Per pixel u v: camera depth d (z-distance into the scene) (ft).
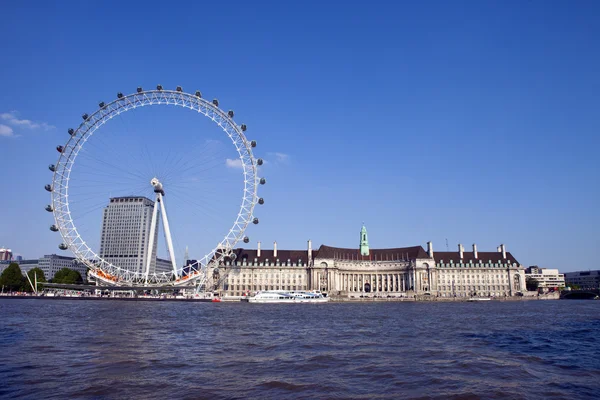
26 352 148.87
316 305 549.54
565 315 359.87
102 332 205.67
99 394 98.99
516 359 146.20
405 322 280.72
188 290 646.74
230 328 234.17
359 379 116.06
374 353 155.74
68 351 151.53
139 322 258.98
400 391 104.68
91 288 627.05
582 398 100.27
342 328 240.12
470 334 214.07
